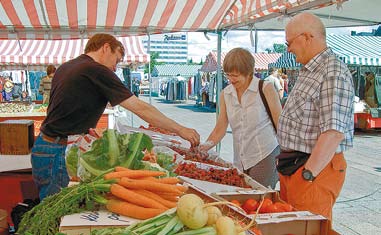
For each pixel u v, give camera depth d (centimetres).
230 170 265
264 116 309
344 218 450
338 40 1227
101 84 279
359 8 407
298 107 236
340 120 216
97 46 311
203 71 2048
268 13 421
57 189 296
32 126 432
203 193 185
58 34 582
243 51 301
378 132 1220
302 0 349
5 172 414
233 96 317
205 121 1512
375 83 1190
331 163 230
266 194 218
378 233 405
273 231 166
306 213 179
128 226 135
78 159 185
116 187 152
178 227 128
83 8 490
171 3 475
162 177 177
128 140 182
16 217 344
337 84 218
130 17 534
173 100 2680
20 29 567
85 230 140
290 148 241
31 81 1859
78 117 287
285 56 1398
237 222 143
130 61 995
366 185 591
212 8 486
